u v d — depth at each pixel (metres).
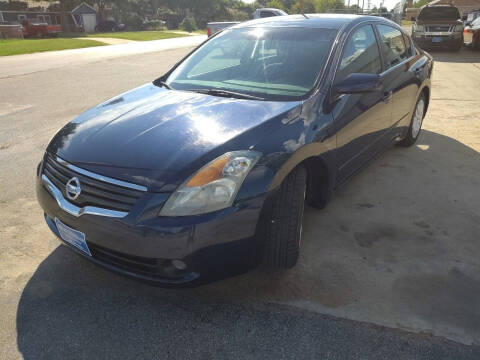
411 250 2.82
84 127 2.58
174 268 2.05
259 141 2.22
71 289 2.46
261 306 2.30
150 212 1.98
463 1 42.81
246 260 2.15
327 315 2.23
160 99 2.86
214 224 1.98
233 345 2.05
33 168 4.29
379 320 2.20
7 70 11.73
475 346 2.03
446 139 5.12
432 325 2.16
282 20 3.56
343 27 3.23
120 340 2.09
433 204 3.47
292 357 1.97
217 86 2.99
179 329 2.15
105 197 2.08
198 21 83.44
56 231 2.38
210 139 2.21
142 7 74.94
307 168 2.66
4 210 3.41
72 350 2.03
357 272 2.59
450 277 2.54
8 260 2.73
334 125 2.70
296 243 2.41
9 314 2.26
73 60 14.39
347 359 1.96
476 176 4.02
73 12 54.00
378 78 2.69
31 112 6.68
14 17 49.25
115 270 2.15
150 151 2.18
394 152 4.69
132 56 15.78
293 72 2.90
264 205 2.12
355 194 3.65
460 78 9.12
